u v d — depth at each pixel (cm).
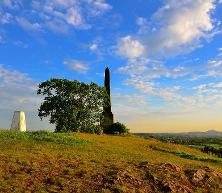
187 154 3884
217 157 4488
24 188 1727
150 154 3297
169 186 1995
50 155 2400
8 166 2003
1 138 2858
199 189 2091
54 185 1823
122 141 4122
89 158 2459
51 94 4856
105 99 5050
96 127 4922
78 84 4834
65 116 4759
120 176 2017
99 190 1822
